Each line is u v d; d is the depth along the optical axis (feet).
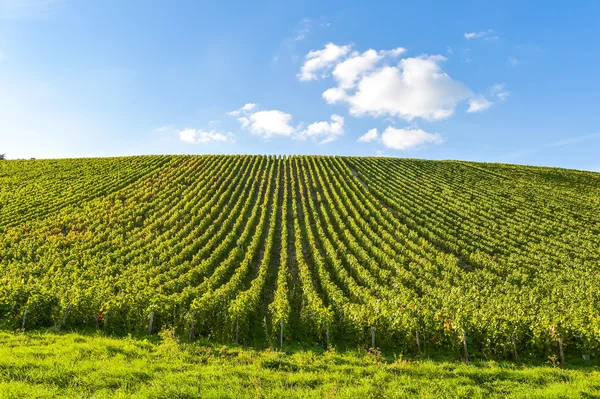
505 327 52.16
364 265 99.35
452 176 202.49
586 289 81.76
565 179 204.95
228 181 188.24
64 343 46.91
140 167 198.59
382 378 38.99
